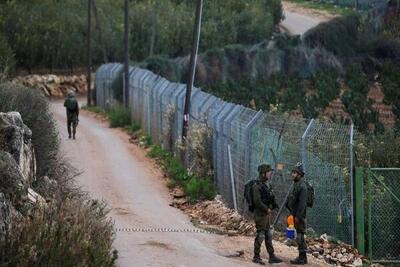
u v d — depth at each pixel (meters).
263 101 135.50
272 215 53.94
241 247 47.56
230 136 61.72
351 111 123.12
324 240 49.50
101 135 107.12
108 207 58.84
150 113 101.62
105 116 138.00
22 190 36.78
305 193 43.50
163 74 148.25
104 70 153.38
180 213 59.94
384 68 179.38
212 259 42.94
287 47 185.25
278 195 52.94
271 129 54.56
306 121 58.84
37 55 191.00
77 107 99.62
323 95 146.12
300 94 150.62
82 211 38.25
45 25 195.75
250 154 56.06
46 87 184.62
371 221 49.81
